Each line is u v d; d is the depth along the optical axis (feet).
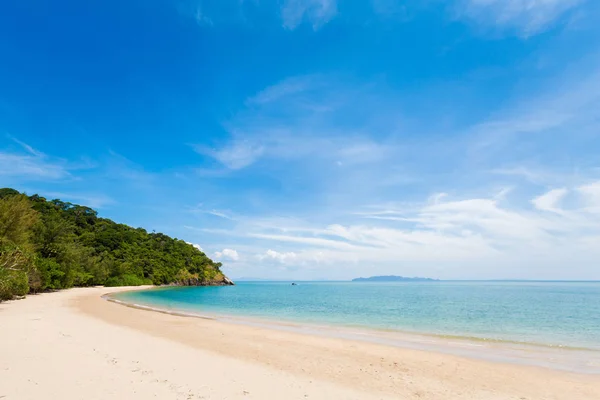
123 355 36.88
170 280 375.25
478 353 46.75
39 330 49.39
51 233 180.04
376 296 224.74
